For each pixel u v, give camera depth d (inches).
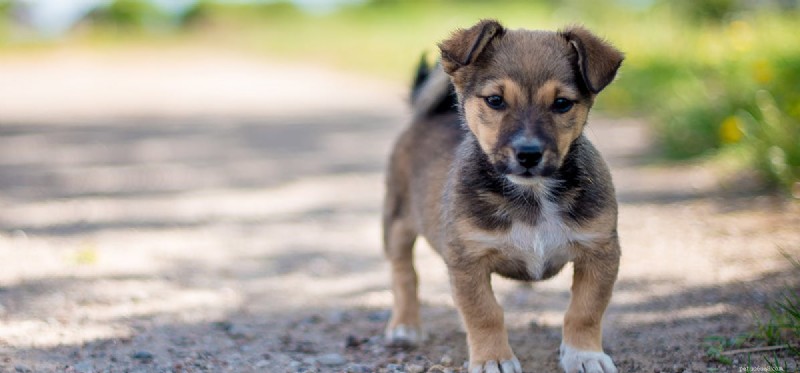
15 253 289.1
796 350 178.9
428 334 221.1
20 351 198.7
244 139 581.3
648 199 332.5
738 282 229.9
